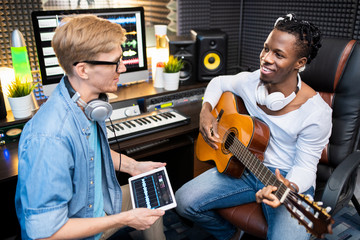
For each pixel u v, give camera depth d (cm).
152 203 145
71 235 114
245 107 185
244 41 331
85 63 114
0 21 217
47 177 107
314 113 152
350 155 165
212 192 174
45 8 229
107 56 116
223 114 189
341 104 175
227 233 188
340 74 172
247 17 321
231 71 339
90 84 119
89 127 123
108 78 120
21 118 193
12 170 162
